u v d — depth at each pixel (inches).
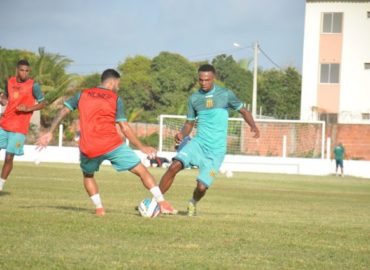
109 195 781.3
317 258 336.5
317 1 2714.1
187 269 291.9
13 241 342.6
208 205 685.9
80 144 459.8
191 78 3481.8
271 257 332.5
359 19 2696.9
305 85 2738.7
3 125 640.4
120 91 3400.6
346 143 2374.5
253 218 526.9
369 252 362.6
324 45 2719.0
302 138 2236.7
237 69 4060.0
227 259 321.4
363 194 1087.0
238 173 1854.1
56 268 281.3
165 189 511.5
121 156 465.4
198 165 511.8
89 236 371.2
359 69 2704.2
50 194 729.6
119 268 286.0
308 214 618.5
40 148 466.6
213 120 513.0
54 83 2780.5
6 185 848.9
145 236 381.7
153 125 2436.0
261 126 2209.6
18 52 2883.9
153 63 3543.3
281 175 1854.1
